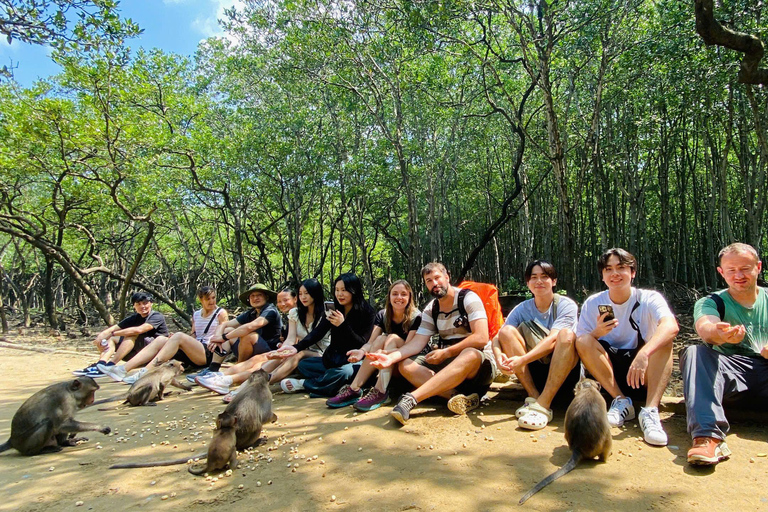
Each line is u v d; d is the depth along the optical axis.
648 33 9.77
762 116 9.51
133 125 11.13
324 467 3.18
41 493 3.00
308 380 5.14
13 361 8.80
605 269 3.73
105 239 18.75
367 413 4.23
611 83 10.75
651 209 19.41
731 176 17.41
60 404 3.77
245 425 3.49
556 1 8.27
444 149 17.16
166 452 3.65
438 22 8.76
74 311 21.39
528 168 17.03
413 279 14.09
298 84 15.14
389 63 12.55
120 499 2.87
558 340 3.73
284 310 6.21
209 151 13.73
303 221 19.12
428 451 3.32
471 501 2.60
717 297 3.51
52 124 10.41
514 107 10.43
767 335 3.38
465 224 24.33
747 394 3.30
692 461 2.83
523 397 4.34
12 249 28.45
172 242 25.39
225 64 17.05
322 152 15.47
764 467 2.80
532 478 2.83
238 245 16.09
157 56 14.31
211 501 2.79
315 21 11.59
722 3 7.38
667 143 14.17
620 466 2.93
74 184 12.23
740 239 18.56
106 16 6.02
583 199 19.36
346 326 4.95
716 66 8.44
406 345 4.31
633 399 3.84
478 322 4.09
